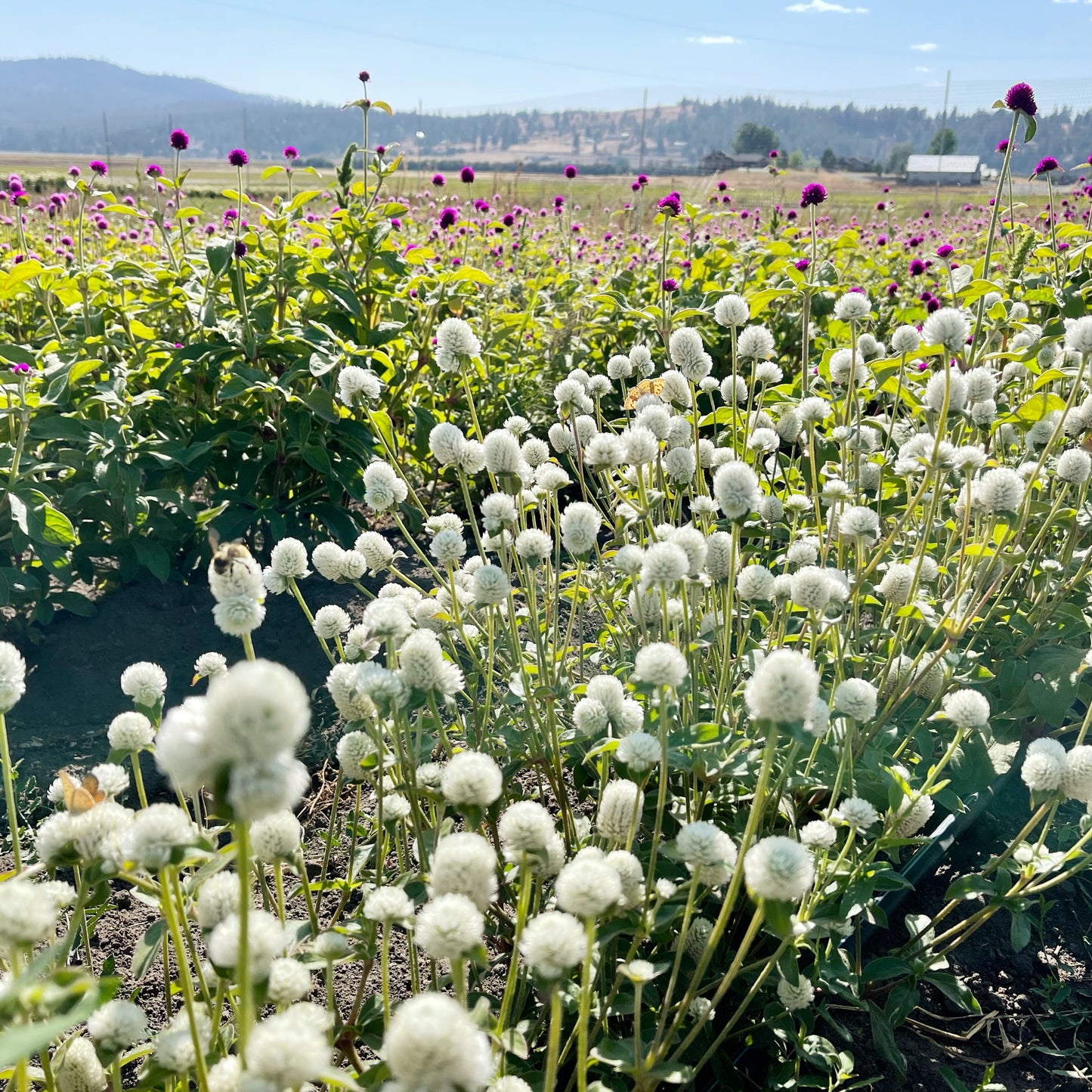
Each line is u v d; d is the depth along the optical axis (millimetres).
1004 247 8758
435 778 2305
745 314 3795
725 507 2629
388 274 6148
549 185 28844
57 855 1635
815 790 2801
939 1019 2711
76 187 5559
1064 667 3455
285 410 5176
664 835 2564
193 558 5008
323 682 4336
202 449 4809
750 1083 2373
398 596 3020
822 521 3947
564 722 3012
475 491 6660
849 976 2303
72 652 4492
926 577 3492
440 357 3635
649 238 12328
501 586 2562
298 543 2850
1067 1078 2523
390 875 2912
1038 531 3676
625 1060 1728
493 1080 1564
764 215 12930
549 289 9359
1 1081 1774
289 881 3078
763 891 1572
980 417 3955
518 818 1629
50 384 4629
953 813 3197
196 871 1912
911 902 3109
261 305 5531
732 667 3082
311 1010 1433
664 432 3488
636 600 2961
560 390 3947
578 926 1486
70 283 5301
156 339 5707
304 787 1126
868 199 26906
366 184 5926
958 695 2471
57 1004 1367
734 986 2439
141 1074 2359
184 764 1072
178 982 2186
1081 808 3504
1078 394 4348
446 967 2590
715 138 162375
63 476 4766
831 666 3309
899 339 4008
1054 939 3033
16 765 3635
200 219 7395
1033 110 4441
